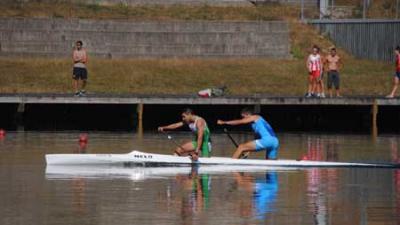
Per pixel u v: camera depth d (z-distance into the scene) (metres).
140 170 78.62
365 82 132.75
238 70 133.25
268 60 137.62
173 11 151.12
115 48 139.25
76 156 81.00
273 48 141.25
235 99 114.75
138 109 114.12
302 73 133.88
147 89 126.81
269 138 81.94
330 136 108.19
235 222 58.12
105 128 114.44
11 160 83.19
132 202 63.97
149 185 70.75
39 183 71.19
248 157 86.44
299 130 116.12
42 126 115.50
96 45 139.12
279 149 93.44
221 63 135.12
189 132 110.44
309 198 65.69
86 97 113.88
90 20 140.38
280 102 115.00
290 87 129.25
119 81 128.50
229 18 150.00
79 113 119.69
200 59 136.88
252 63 135.88
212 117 118.94
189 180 73.25
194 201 64.44
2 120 117.69
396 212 61.16
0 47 137.12
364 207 62.59
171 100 114.19
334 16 153.75
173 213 60.47
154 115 118.94
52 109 118.94
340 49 145.38
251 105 114.88
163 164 81.25
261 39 141.88
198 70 132.50
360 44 145.12
